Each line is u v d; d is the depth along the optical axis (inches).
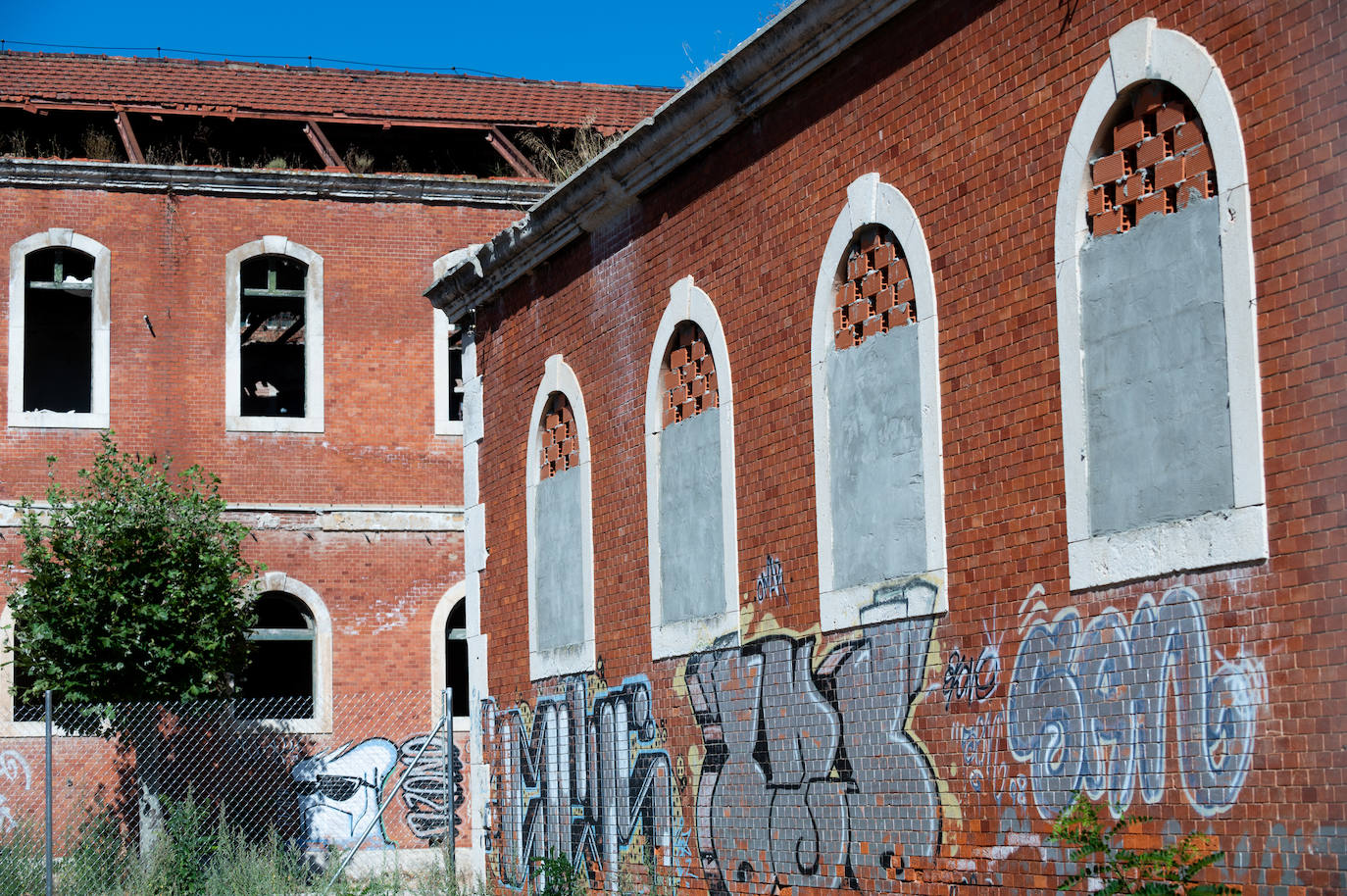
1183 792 306.5
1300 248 289.0
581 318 576.4
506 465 640.4
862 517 410.3
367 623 961.5
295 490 964.0
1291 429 288.8
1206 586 304.3
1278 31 295.3
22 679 866.8
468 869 715.4
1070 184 343.3
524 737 609.9
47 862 563.5
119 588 783.1
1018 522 354.6
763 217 461.1
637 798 519.2
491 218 1013.8
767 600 450.6
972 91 375.9
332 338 983.6
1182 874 296.7
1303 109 289.7
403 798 932.6
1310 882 279.9
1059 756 338.3
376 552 971.9
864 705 403.5
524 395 625.9
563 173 816.9
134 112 1004.6
